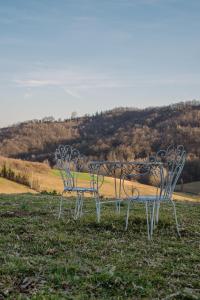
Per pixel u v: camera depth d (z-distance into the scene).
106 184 45.62
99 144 66.06
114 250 5.73
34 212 8.70
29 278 4.34
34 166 67.06
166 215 8.70
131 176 8.76
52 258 5.25
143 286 4.31
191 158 59.12
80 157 9.20
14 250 5.54
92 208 9.88
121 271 4.73
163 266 5.03
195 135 61.56
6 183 56.66
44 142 84.50
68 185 8.30
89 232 6.83
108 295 4.07
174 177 7.02
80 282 4.33
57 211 8.95
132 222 7.41
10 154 84.25
